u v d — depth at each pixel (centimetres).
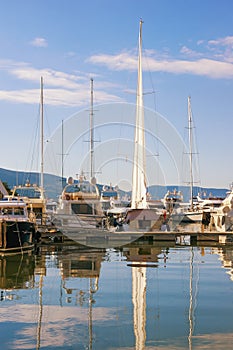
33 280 2062
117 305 1611
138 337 1263
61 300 1677
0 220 2948
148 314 1496
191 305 1622
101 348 1179
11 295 1753
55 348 1176
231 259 2817
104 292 1819
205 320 1430
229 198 5338
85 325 1367
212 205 7119
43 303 1630
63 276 2169
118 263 2619
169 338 1257
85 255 2994
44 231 3772
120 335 1277
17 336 1262
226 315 1492
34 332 1298
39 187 4662
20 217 3350
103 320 1421
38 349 1167
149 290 1864
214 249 3397
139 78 4641
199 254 3073
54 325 1365
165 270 2367
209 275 2222
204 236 3959
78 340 1237
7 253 2973
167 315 1486
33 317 1447
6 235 2945
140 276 2189
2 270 2339
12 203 3412
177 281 2061
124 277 2152
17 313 1491
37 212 4300
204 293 1814
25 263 2589
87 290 1856
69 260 2733
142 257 2909
